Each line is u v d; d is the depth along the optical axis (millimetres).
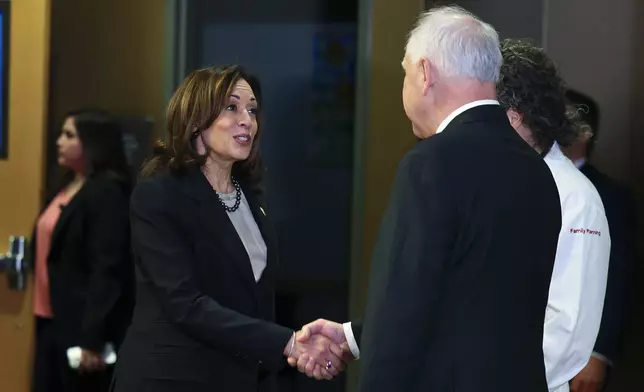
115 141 6371
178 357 3990
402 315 2863
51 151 6422
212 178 4281
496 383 2920
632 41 6031
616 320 5316
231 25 7957
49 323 6125
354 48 7988
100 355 6023
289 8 7961
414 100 3279
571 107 4289
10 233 6230
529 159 3172
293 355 4105
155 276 3986
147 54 6555
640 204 5770
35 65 6234
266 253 4367
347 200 8141
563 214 3723
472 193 2979
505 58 3908
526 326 3045
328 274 8188
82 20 6543
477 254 2977
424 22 3316
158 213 4031
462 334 2965
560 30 6125
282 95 8070
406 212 2953
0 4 6203
